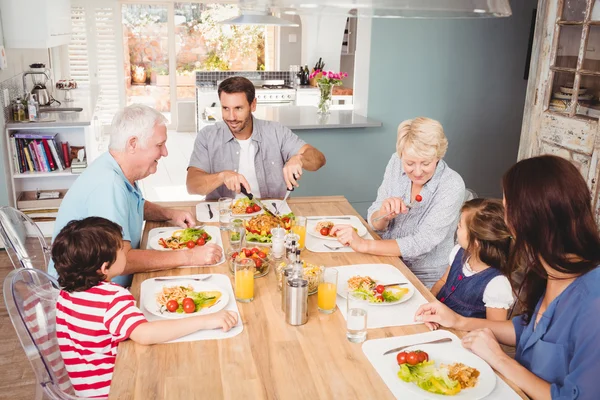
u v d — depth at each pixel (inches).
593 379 50.1
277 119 182.5
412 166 89.0
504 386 55.6
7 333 121.5
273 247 84.4
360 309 62.9
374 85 184.4
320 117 188.2
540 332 57.1
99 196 79.0
